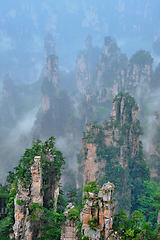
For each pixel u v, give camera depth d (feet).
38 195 131.03
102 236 98.43
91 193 106.11
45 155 148.36
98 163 279.90
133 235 97.76
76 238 115.03
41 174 133.80
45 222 125.39
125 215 106.42
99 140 280.72
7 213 150.41
